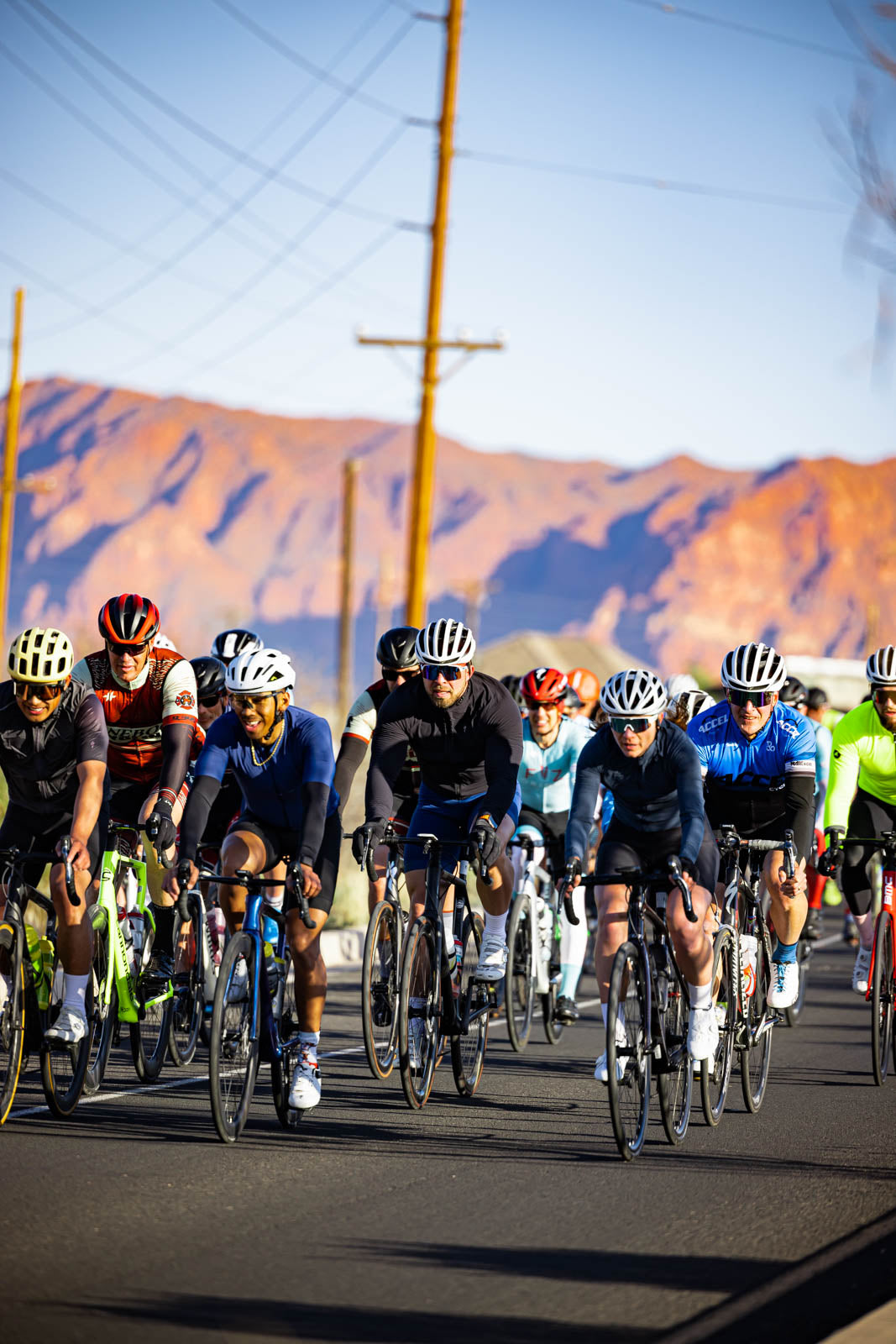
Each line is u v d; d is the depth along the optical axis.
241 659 12.02
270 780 12.52
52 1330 7.57
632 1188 10.72
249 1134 12.24
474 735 14.45
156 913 14.23
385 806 14.13
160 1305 7.97
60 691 12.11
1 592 56.97
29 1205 9.80
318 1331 7.67
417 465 39.09
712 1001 12.65
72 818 12.89
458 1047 14.02
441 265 38.84
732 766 14.92
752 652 14.59
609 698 12.33
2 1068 11.96
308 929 12.27
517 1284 8.49
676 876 11.77
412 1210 9.97
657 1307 8.14
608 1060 11.34
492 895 14.59
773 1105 14.23
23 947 11.89
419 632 16.42
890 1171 11.42
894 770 16.47
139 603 13.89
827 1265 8.93
